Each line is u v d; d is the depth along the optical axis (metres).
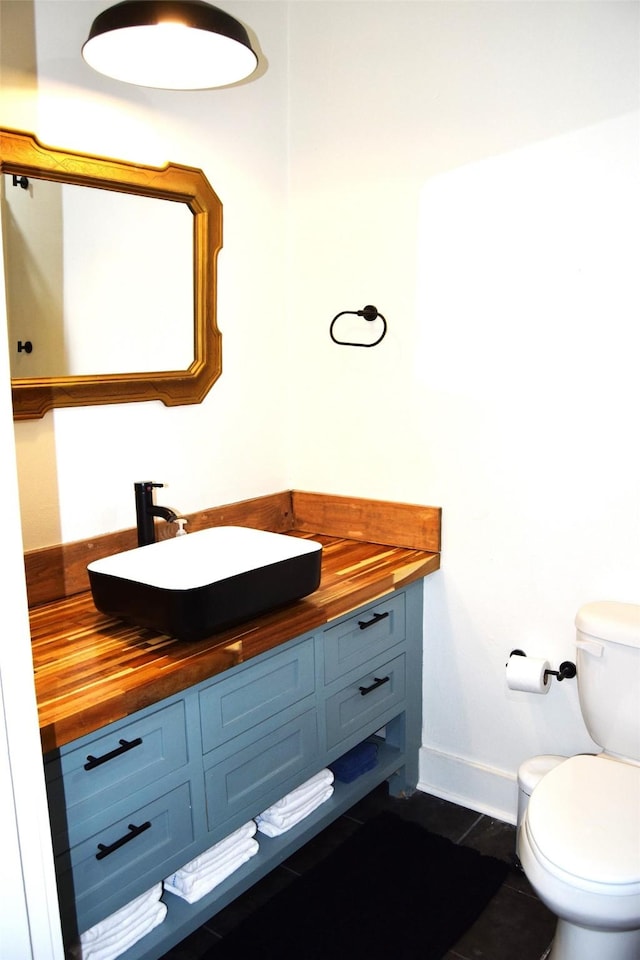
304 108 2.48
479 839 2.31
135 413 2.15
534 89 2.04
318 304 2.56
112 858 1.55
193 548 2.04
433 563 2.38
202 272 2.26
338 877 2.13
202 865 1.82
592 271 2.03
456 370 2.30
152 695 1.54
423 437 2.40
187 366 2.28
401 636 2.37
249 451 2.55
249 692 1.81
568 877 1.55
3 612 1.18
